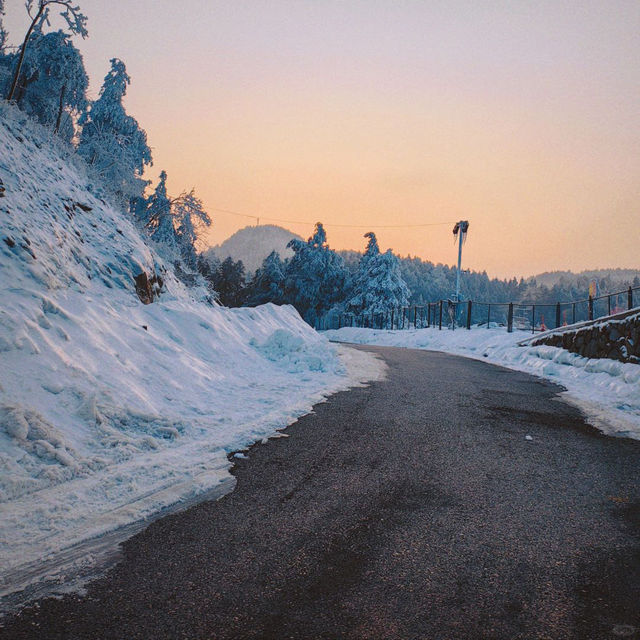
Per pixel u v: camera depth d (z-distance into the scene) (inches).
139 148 1200.2
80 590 78.6
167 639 66.6
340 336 1413.6
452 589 81.5
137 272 382.3
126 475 132.3
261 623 70.8
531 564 91.2
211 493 125.0
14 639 65.1
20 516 104.3
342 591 80.1
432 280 6973.4
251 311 511.2
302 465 149.2
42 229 302.7
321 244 2534.5
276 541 98.5
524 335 622.5
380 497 124.5
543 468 153.3
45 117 874.8
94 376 190.7
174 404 208.1
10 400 146.9
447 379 354.0
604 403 272.5
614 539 103.4
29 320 189.2
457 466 152.3
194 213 1019.3
